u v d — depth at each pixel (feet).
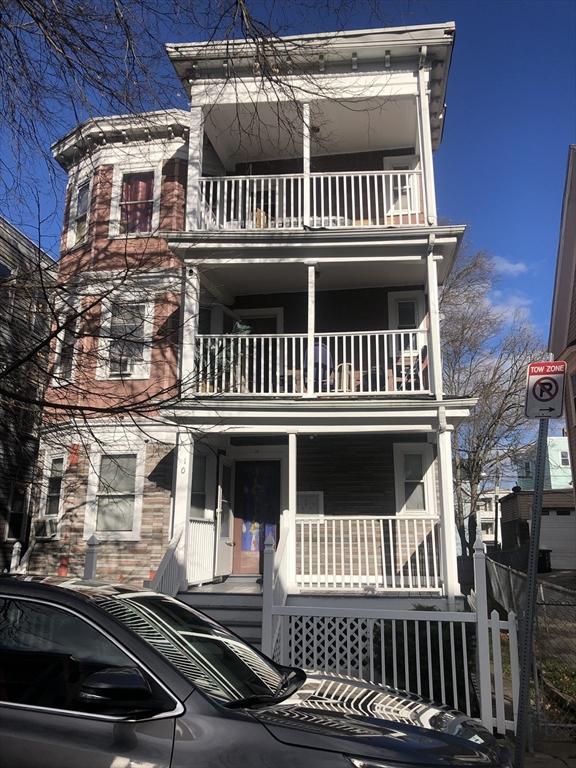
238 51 24.43
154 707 9.11
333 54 40.01
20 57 19.80
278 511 42.96
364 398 35.88
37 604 10.42
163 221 44.06
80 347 22.48
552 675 24.67
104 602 10.68
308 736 8.87
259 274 41.34
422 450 41.42
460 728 10.40
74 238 45.73
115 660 9.81
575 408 62.80
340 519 34.55
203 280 41.24
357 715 9.98
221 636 12.30
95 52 19.97
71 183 46.60
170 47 39.27
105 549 40.73
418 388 41.98
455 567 32.58
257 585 37.86
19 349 20.22
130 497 41.16
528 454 86.33
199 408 35.47
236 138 45.19
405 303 43.91
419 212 41.50
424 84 39.78
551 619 24.64
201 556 37.65
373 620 22.24
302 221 41.09
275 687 11.27
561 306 65.00
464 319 84.99
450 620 21.12
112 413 19.08
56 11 18.85
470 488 87.81
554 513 93.56
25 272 21.11
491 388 81.76
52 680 9.77
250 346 44.65
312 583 36.09
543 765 17.97
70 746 8.96
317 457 42.27
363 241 37.83
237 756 8.59
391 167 46.47
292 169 47.73
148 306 32.04
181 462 35.94
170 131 44.96
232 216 40.81
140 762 8.66
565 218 62.59
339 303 44.42
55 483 43.06
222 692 9.93
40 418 22.16
